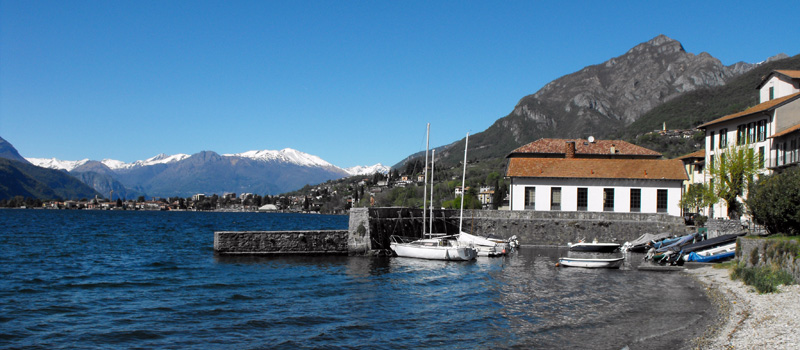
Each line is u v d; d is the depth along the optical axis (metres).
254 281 38.53
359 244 54.44
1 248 63.97
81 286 36.22
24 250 61.84
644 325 24.56
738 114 64.25
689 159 87.12
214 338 23.22
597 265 45.88
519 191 66.19
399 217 59.06
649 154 79.12
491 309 29.00
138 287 35.91
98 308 29.17
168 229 115.75
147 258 53.62
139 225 132.25
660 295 32.34
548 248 61.81
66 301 31.02
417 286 36.81
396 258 52.94
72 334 23.83
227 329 24.70
